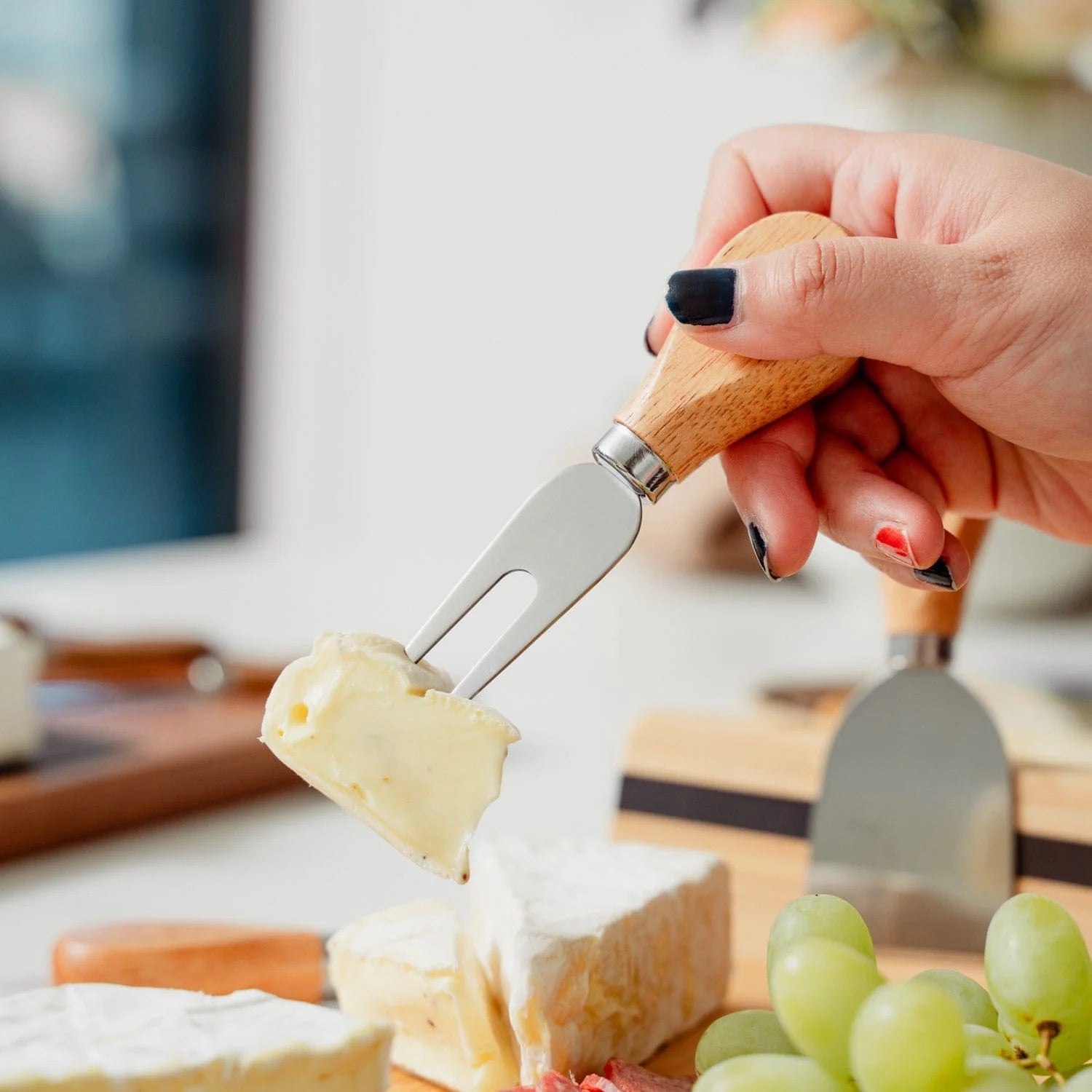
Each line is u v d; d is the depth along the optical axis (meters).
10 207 2.63
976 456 0.92
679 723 1.07
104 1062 0.56
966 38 1.76
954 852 0.93
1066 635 1.87
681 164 2.62
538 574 0.66
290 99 3.08
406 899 1.07
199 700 1.56
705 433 0.69
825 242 0.68
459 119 2.91
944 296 0.69
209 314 3.05
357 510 3.14
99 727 1.41
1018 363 0.72
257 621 2.07
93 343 2.81
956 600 0.93
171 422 3.00
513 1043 0.77
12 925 0.99
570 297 2.79
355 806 0.64
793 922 0.62
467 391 2.96
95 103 2.74
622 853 0.88
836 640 1.97
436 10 2.91
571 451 2.46
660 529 2.36
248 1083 0.57
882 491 0.78
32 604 2.18
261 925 0.90
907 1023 0.49
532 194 2.82
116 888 1.09
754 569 2.38
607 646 1.98
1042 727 1.14
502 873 0.83
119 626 1.95
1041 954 0.56
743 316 0.68
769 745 1.03
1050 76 1.75
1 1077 0.54
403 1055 0.78
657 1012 0.81
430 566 2.63
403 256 3.04
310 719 0.64
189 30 2.90
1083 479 0.90
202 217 3.01
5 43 2.59
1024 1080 0.51
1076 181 0.74
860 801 0.95
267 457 3.19
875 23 1.85
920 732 0.94
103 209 2.79
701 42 2.54
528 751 1.48
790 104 2.45
